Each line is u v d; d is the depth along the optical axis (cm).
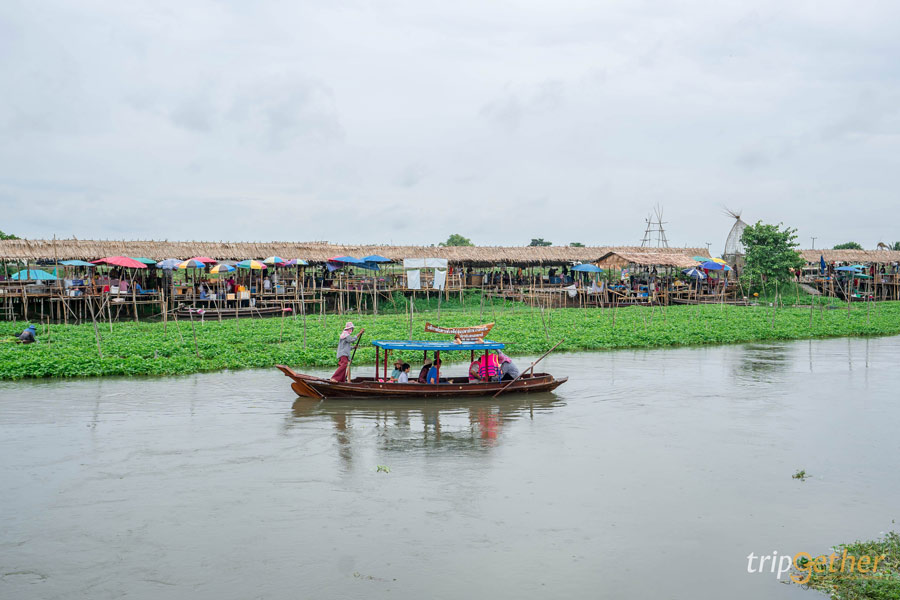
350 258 5466
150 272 5547
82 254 4853
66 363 2697
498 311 5369
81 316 4731
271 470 1580
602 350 3609
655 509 1358
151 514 1326
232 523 1287
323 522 1292
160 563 1134
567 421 2045
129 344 3197
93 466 1597
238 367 2889
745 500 1406
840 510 1357
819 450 1753
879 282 7106
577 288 6341
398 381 2386
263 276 5509
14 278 4578
